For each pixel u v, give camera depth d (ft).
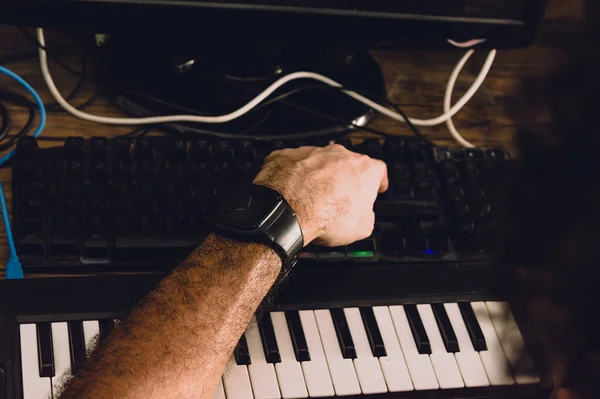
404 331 2.54
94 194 2.55
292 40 2.97
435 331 2.55
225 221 2.23
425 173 2.85
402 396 2.39
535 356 2.49
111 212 2.53
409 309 2.59
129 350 1.92
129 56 3.21
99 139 2.69
